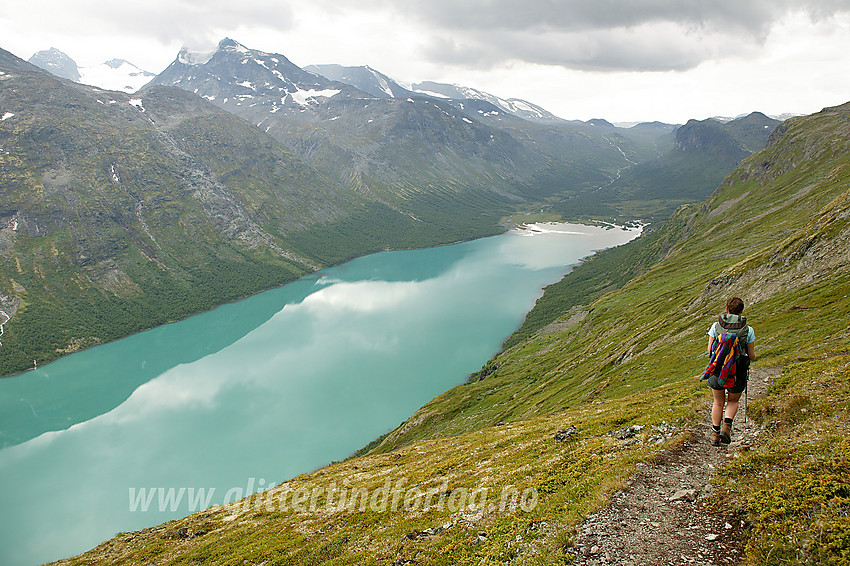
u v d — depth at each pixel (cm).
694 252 15700
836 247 5691
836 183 12794
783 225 12612
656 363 6550
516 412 8956
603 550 1466
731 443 1916
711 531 1420
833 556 1139
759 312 5744
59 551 9131
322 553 2748
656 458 1956
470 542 1980
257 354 18762
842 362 2231
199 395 15550
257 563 2998
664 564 1327
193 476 11169
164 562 3822
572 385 8812
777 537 1277
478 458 3972
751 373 2830
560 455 2833
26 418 15075
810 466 1488
